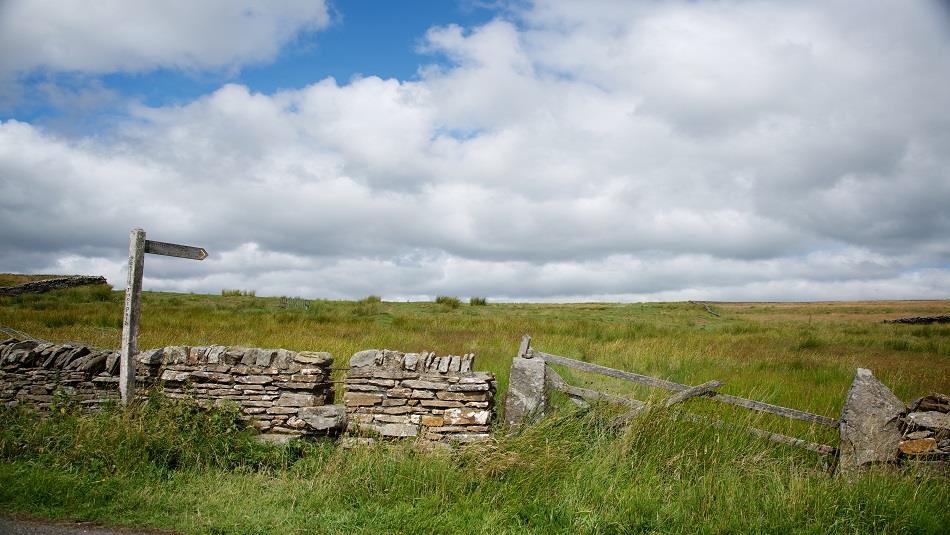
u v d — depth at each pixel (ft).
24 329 60.34
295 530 17.04
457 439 23.93
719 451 22.38
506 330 81.61
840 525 18.02
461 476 20.59
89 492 19.07
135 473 21.04
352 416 24.98
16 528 16.51
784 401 32.48
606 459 21.20
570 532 17.63
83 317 72.79
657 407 23.62
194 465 21.94
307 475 21.93
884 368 47.91
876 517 18.17
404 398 24.93
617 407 24.63
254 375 25.86
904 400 35.37
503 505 19.10
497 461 20.92
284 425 25.23
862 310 181.78
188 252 28.66
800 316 150.61
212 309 97.55
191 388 26.04
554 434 22.89
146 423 23.26
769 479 20.68
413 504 19.10
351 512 18.34
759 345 69.36
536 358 25.14
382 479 20.30
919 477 20.30
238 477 21.26
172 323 71.61
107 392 26.84
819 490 19.19
